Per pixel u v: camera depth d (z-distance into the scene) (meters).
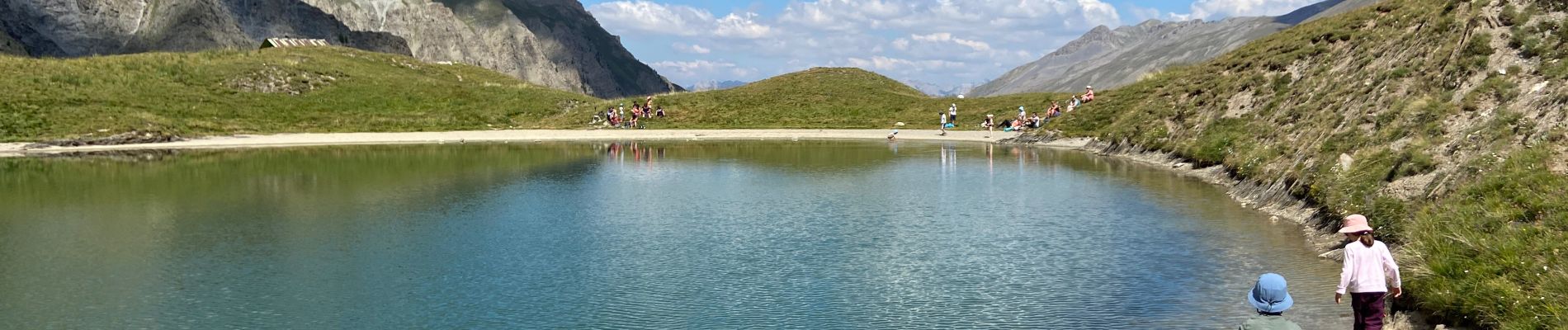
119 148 48.16
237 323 12.87
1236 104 37.84
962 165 36.81
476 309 13.59
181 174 33.62
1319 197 20.31
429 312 13.43
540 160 40.09
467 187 28.95
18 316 13.27
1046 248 18.03
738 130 64.19
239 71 73.19
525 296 14.34
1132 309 13.25
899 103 75.62
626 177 32.19
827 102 75.81
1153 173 32.47
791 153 44.12
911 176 32.50
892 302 13.90
